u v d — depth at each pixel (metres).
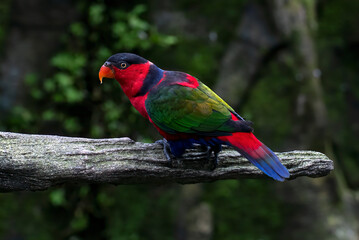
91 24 10.89
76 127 11.09
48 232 10.86
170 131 5.68
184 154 5.66
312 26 10.75
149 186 10.92
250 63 10.70
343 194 11.34
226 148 5.82
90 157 5.38
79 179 5.37
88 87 11.09
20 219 10.65
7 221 10.55
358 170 11.95
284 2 10.52
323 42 11.79
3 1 10.46
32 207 10.76
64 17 10.80
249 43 10.70
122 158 5.46
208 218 10.62
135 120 11.06
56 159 5.28
